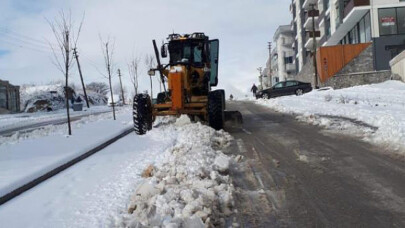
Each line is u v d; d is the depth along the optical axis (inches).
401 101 602.2
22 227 164.7
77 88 2721.5
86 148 324.2
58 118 1009.5
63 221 168.1
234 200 187.8
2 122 965.2
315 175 229.1
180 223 149.9
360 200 184.5
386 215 165.9
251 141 354.6
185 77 430.9
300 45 2309.3
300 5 2262.6
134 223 151.8
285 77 2861.7
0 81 1707.7
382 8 1284.4
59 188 219.0
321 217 166.9
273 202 186.5
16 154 325.7
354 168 239.6
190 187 194.1
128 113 889.5
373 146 298.7
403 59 1010.1
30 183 225.0
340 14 1520.7
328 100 746.2
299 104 728.3
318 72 1439.5
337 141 329.1
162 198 175.8
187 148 292.4
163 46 474.6
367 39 1355.8
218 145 337.7
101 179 230.4
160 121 522.3
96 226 159.0
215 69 517.0
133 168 251.0
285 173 236.4
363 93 836.0
